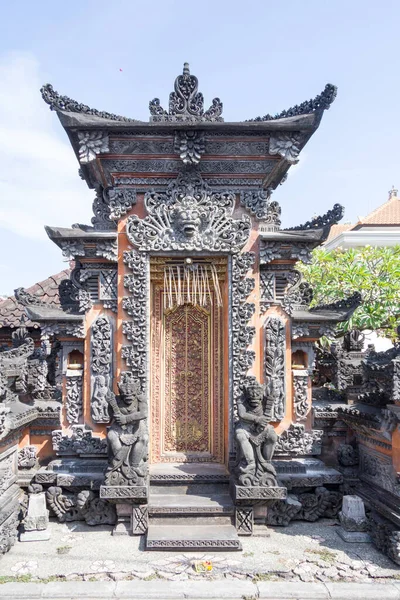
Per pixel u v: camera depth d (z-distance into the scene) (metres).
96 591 6.03
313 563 6.79
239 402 8.01
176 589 6.09
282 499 7.86
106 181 9.34
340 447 8.84
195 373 9.30
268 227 8.78
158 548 7.10
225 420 8.84
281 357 8.64
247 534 7.66
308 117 7.93
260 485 7.54
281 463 8.52
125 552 7.08
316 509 8.40
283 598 6.01
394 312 12.80
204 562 6.78
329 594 6.02
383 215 26.47
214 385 9.19
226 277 8.80
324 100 7.86
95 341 8.48
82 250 8.45
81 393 8.62
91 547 7.24
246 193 8.66
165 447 9.19
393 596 6.00
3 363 7.72
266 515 7.95
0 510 7.10
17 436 8.36
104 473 7.68
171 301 8.93
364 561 6.88
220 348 9.19
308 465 8.57
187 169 8.54
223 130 8.09
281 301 8.80
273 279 8.79
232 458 8.27
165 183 8.61
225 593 6.03
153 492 8.27
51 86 7.83
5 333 13.38
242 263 8.47
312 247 8.61
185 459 9.07
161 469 8.70
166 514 7.75
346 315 8.73
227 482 8.40
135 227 8.43
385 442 7.62
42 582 6.24
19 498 8.09
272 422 8.66
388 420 7.20
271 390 7.85
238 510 7.68
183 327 9.33
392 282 13.12
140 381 8.28
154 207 8.49
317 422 9.20
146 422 8.03
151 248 8.38
